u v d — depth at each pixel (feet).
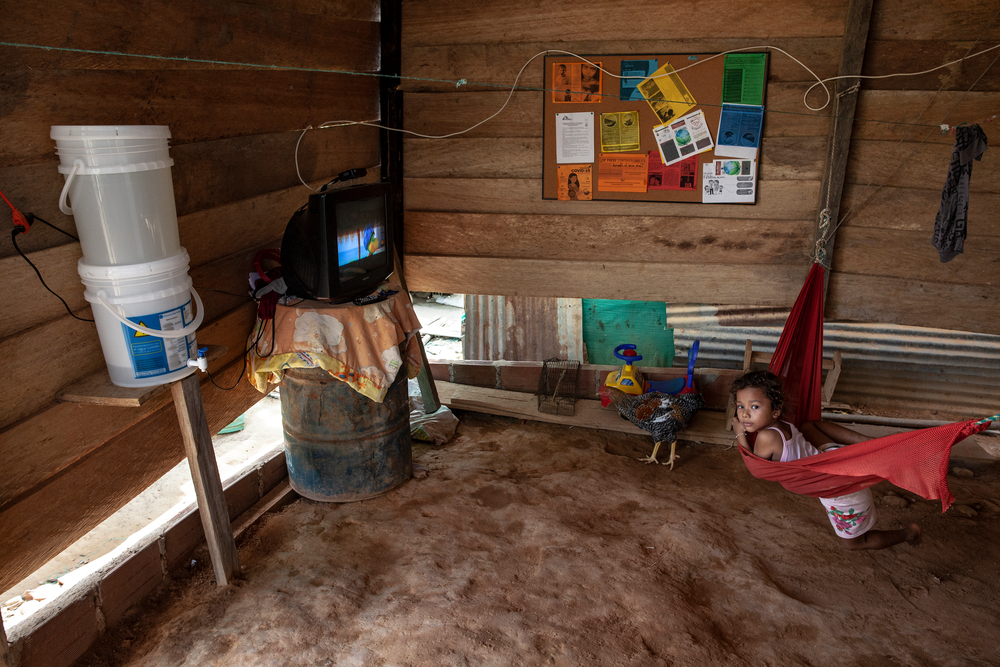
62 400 7.91
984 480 13.50
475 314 18.39
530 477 13.50
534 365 16.84
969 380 16.37
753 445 10.48
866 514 10.25
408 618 9.30
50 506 7.98
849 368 17.06
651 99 14.06
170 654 8.66
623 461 14.15
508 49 14.52
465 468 13.69
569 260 15.47
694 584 10.19
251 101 11.01
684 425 13.82
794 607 9.63
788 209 14.20
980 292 13.62
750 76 13.60
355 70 14.48
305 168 12.95
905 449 8.54
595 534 11.42
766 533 11.59
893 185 13.57
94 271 7.58
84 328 8.26
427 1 14.64
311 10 12.53
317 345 10.78
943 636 9.20
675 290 15.20
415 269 16.44
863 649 8.91
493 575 10.30
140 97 8.63
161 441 9.91
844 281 14.44
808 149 13.79
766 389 10.07
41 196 7.47
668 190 14.52
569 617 9.34
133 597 9.42
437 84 15.10
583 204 15.01
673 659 8.61
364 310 11.29
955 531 11.66
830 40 13.19
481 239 15.80
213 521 9.55
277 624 9.18
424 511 12.12
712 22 13.51
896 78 13.02
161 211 7.94
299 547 11.01
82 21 7.64
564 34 14.17
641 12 13.73
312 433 11.81
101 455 8.77
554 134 14.69
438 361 17.38
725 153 14.08
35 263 7.43
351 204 10.86
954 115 12.91
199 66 9.68
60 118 7.55
